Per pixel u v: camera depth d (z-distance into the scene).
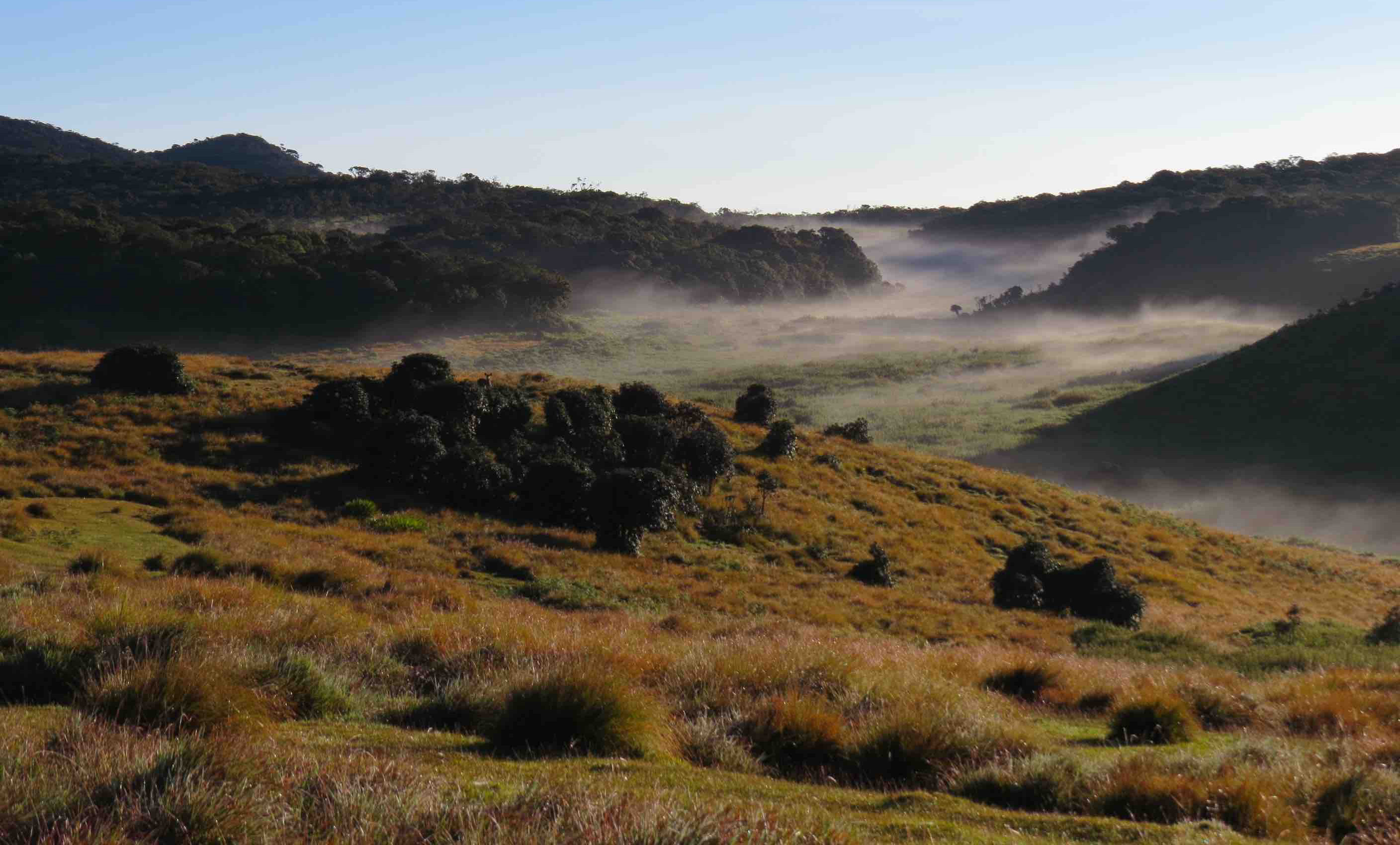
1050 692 12.28
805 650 10.98
